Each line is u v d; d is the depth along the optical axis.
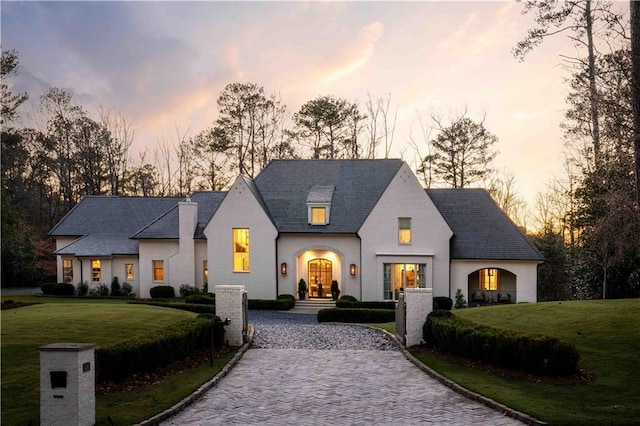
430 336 13.70
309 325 20.77
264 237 28.72
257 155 51.09
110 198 37.62
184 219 30.95
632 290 23.33
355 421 7.50
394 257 27.36
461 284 27.20
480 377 10.07
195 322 12.91
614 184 17.95
